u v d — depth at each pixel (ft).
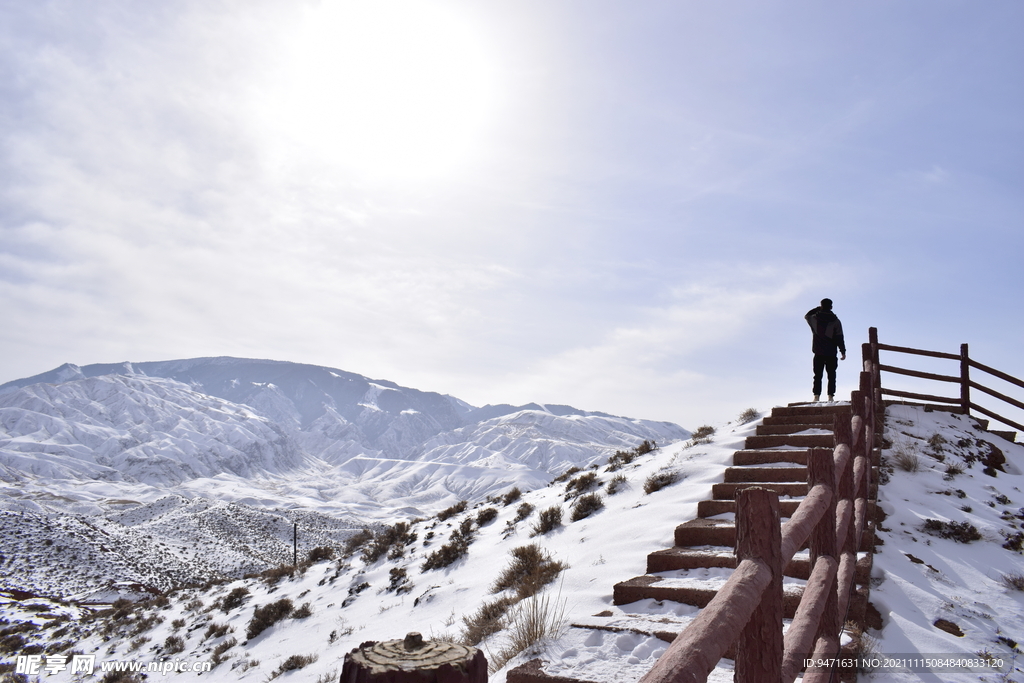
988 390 45.24
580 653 13.93
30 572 222.69
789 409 35.73
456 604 30.25
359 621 38.55
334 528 470.39
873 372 41.47
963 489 31.50
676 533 21.17
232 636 53.47
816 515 9.47
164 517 405.18
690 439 46.34
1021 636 17.54
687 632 4.91
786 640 7.81
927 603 18.81
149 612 87.45
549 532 35.29
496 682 13.99
